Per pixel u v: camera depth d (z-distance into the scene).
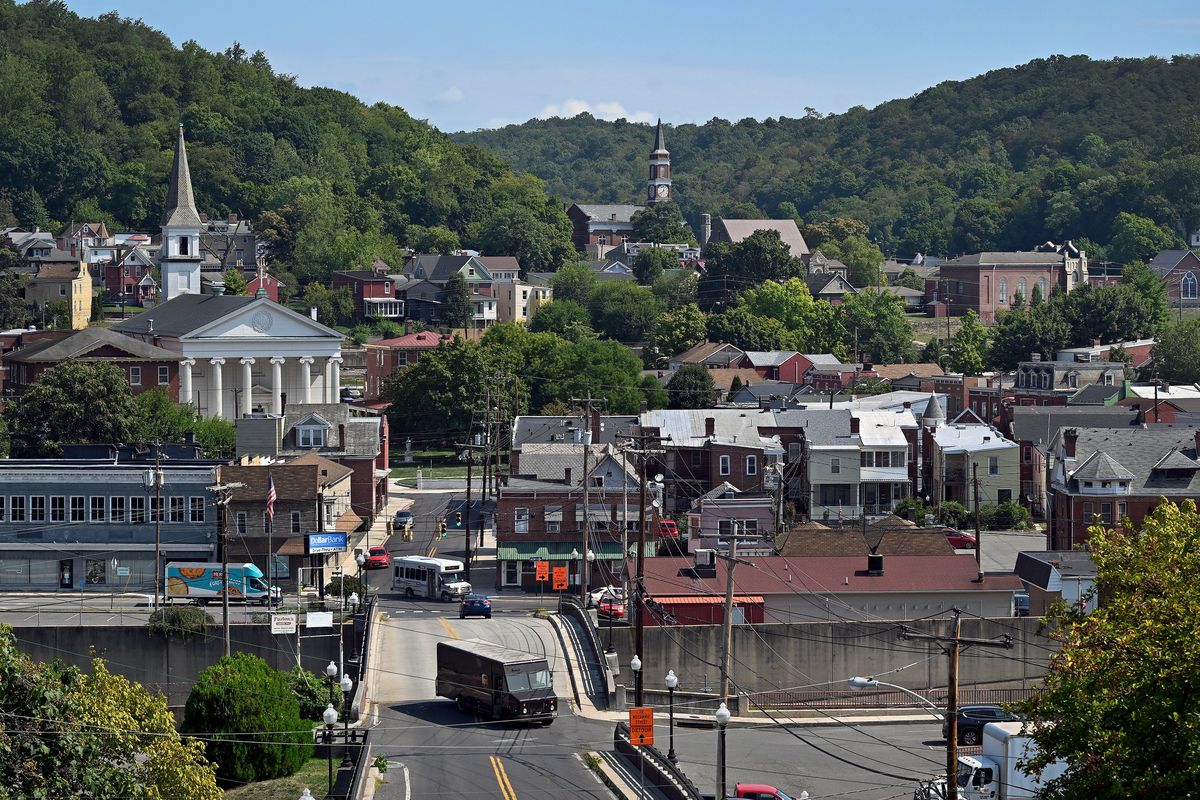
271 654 111.81
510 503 145.75
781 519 150.50
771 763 93.44
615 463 147.75
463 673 97.50
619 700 101.44
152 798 62.75
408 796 80.19
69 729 57.78
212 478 139.12
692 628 110.81
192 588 127.50
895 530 137.25
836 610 124.50
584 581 129.25
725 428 177.12
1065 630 71.38
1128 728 60.44
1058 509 152.75
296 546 139.12
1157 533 69.31
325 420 171.25
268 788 87.12
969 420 195.88
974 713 101.56
